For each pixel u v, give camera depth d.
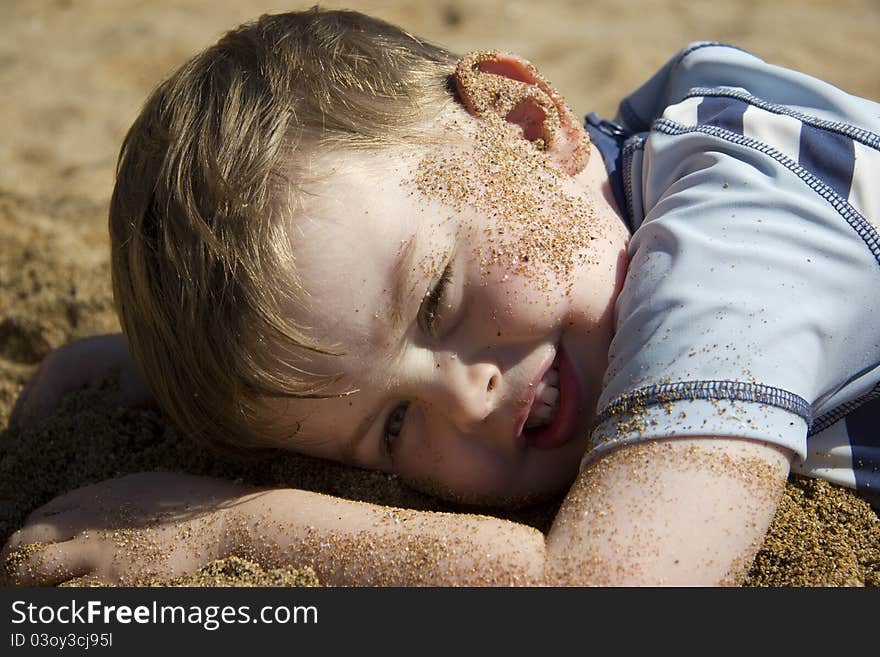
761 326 1.49
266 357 1.61
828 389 1.57
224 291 1.61
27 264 2.67
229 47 1.91
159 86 1.93
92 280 2.60
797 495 1.67
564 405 1.72
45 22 4.66
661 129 1.84
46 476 2.01
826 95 1.82
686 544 1.40
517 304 1.64
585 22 4.45
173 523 1.69
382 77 1.86
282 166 1.65
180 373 1.73
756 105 1.78
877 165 1.66
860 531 1.62
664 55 3.96
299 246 1.59
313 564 1.55
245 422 1.73
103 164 3.36
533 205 1.71
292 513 1.62
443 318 1.65
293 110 1.72
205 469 1.94
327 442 1.76
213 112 1.74
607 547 1.41
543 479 1.78
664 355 1.51
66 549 1.70
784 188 1.62
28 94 3.93
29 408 2.17
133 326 1.79
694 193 1.66
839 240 1.57
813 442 1.67
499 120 1.85
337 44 1.91
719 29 4.28
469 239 1.66
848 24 4.35
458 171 1.71
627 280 1.66
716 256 1.55
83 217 2.91
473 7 4.56
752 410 1.45
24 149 3.50
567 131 1.86
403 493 1.81
